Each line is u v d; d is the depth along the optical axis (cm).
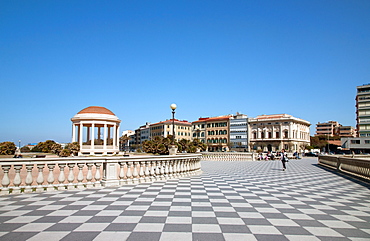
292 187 1142
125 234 501
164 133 11606
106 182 1024
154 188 1008
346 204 796
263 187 1123
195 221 591
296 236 507
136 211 666
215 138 11269
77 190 938
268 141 9850
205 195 899
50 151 5706
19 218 595
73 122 4056
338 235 517
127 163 1102
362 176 1441
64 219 591
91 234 498
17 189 867
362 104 8475
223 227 554
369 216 659
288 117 9600
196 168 1611
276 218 629
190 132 12506
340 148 9362
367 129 8350
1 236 482
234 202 796
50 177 924
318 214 672
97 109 4034
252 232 526
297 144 9938
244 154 3766
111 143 4547
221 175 1588
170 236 495
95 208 689
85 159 987
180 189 1004
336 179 1478
